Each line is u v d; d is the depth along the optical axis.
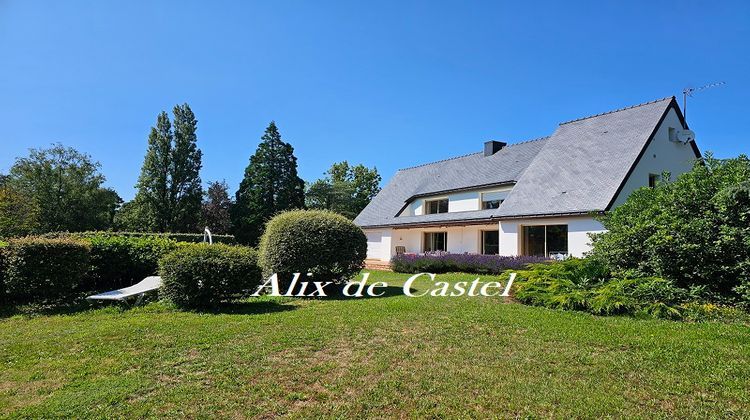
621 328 6.85
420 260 20.25
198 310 8.78
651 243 9.43
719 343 5.92
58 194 45.12
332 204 60.47
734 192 8.45
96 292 11.17
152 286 10.10
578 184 17.88
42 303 9.27
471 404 3.88
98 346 5.67
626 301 8.28
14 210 36.41
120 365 4.87
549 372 4.74
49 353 5.37
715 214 8.80
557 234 17.42
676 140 19.09
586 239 16.02
